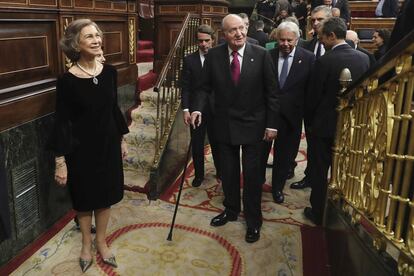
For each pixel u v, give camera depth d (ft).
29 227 9.11
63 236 9.57
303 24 23.45
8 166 8.23
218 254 8.93
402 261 4.45
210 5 17.16
